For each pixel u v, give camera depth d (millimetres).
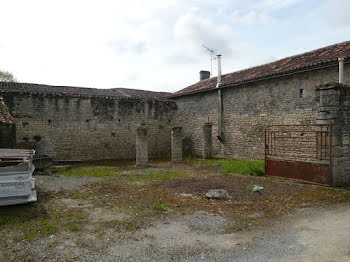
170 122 18516
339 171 7637
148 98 17703
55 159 14148
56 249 3748
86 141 15086
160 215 5207
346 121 7844
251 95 13555
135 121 16844
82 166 12586
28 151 6805
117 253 3658
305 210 5562
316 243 3977
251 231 4457
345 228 4562
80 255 3590
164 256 3582
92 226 4617
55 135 14180
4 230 4355
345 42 11688
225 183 8148
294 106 11461
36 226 4559
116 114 16109
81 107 14953
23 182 5492
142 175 9609
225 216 5180
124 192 6984
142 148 12531
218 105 15469
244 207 5742
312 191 7070
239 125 14250
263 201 6203
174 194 6793
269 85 12609
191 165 12672
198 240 4094
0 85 14422
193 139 17516
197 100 17172
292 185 7836
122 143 16281
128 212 5367
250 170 9852
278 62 13992
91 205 5809
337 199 6332
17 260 3414
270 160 9258
